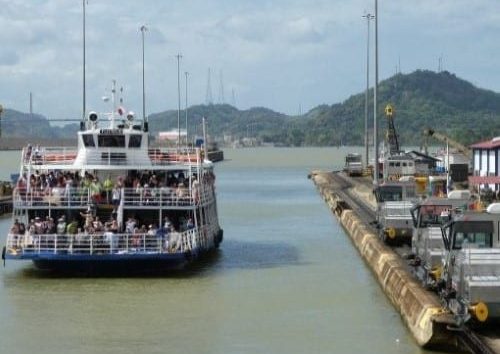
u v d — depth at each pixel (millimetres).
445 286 41750
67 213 63062
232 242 82562
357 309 50812
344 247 79125
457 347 38531
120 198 62344
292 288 57531
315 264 68188
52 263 59906
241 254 73625
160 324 47250
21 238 59219
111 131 66062
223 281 59750
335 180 179750
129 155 66312
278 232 92375
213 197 76125
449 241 41844
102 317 48844
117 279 59938
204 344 43031
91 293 55312
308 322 47562
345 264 68250
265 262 68875
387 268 56344
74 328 46438
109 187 63656
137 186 64250
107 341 43656
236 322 47625
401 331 45094
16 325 47219
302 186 183375
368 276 62438
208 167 72438
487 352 33906
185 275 61969
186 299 53812
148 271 61250
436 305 41719
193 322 47750
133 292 55656
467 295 37344
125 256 58656
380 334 44531
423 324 40281
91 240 58906
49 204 62031
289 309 51031
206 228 69750
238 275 62281
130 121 68188
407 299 46344
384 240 68625
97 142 66062
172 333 45250
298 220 106812
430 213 54406
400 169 153125
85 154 65938
